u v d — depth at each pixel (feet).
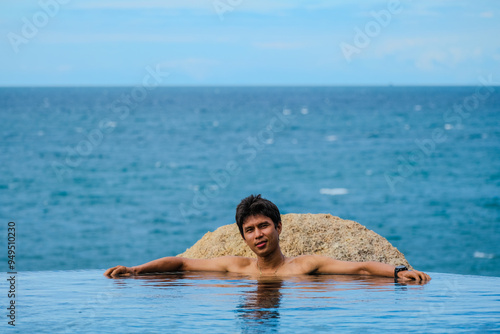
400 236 87.15
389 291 20.95
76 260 76.64
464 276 25.98
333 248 27.84
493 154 188.34
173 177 153.17
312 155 198.08
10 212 109.60
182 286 22.33
